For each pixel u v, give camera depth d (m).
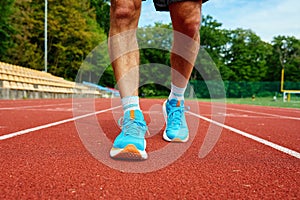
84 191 1.12
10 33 22.19
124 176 1.33
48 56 30.64
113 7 1.78
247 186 1.23
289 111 8.97
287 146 2.26
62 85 19.98
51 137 2.40
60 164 1.52
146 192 1.13
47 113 5.02
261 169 1.52
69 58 32.19
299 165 1.62
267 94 36.69
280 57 52.75
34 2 28.39
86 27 31.62
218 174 1.40
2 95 10.80
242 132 3.06
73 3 30.52
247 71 50.78
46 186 1.17
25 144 2.07
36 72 19.34
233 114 6.39
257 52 51.97
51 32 29.06
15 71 14.59
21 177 1.29
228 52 53.56
